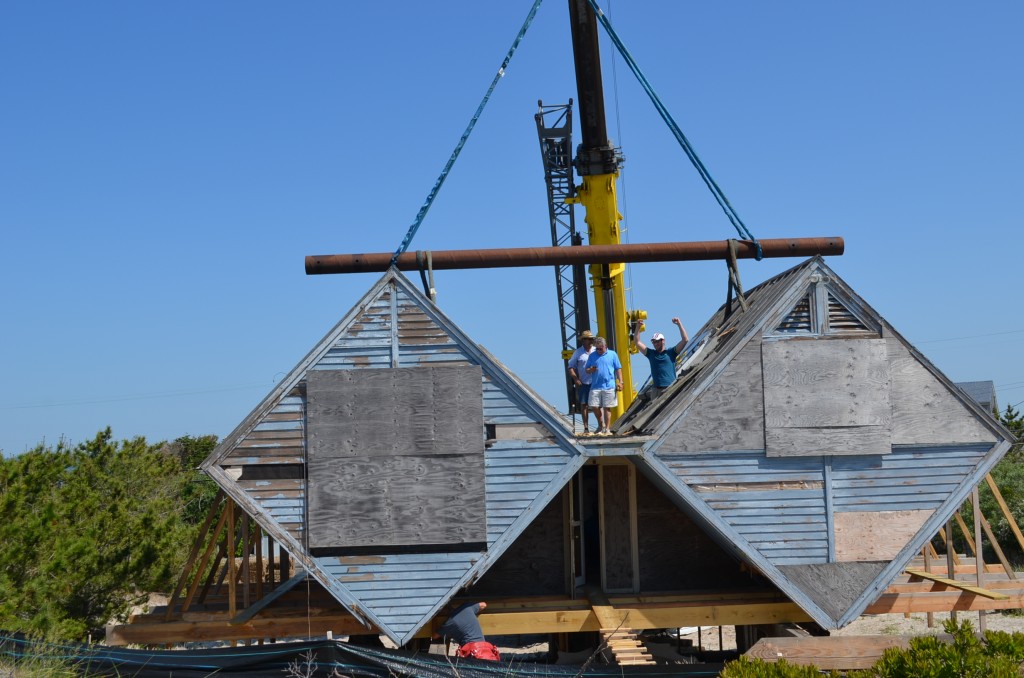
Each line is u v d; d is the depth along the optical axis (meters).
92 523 22.77
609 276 26.53
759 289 18.42
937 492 15.41
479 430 15.02
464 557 14.90
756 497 15.25
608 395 16.94
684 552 17.98
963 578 17.72
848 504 15.34
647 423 16.08
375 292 15.34
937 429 15.48
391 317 15.30
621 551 17.77
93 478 30.58
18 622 16.73
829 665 13.11
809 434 15.31
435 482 14.93
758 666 12.47
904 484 15.40
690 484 15.27
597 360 17.05
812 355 15.45
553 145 37.34
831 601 15.09
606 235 27.30
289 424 15.09
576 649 19.34
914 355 15.56
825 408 15.37
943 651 12.14
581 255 18.31
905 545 15.27
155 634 15.66
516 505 14.95
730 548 16.95
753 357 15.47
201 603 17.11
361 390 15.06
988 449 15.51
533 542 18.17
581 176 27.55
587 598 17.30
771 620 15.88
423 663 12.85
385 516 14.85
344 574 14.85
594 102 26.45
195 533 25.56
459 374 15.11
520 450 15.05
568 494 18.25
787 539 15.24
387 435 14.99
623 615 15.73
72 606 20.70
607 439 15.06
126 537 23.00
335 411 15.03
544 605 16.81
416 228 17.53
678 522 18.03
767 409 15.35
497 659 14.62
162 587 22.75
